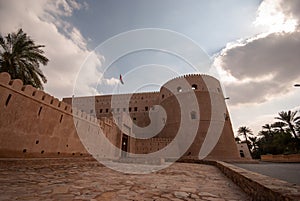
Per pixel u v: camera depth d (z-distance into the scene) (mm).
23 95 7531
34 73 12102
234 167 6387
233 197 3385
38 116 8344
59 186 3854
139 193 3570
